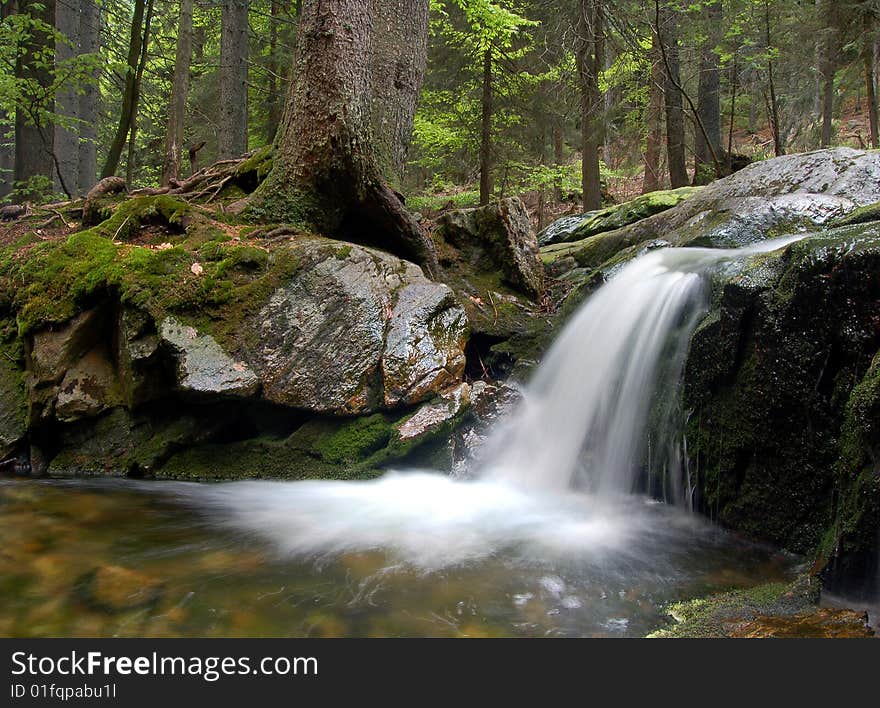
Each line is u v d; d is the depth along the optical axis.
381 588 3.10
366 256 5.57
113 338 5.36
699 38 13.06
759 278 3.95
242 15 12.50
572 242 9.76
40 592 2.94
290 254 5.39
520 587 3.16
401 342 5.24
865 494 2.92
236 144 12.43
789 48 13.93
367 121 6.25
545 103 12.91
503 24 11.61
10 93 9.09
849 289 3.38
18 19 8.99
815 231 6.00
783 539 3.72
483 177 12.58
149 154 19.30
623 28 12.00
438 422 5.04
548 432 5.50
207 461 5.12
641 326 5.23
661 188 17.45
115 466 5.09
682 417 4.54
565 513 4.45
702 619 2.78
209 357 4.88
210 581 3.12
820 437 3.53
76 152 11.66
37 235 6.59
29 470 5.14
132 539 3.65
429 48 13.29
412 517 4.23
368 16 6.25
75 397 5.10
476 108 13.69
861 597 2.97
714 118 14.37
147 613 2.79
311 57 6.12
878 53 16.34
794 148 18.70
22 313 5.28
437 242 7.53
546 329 6.39
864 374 3.30
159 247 5.67
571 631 2.72
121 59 12.95
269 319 5.10
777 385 3.73
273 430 5.27
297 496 4.61
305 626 2.72
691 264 5.47
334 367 5.08
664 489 4.67
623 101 13.45
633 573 3.38
